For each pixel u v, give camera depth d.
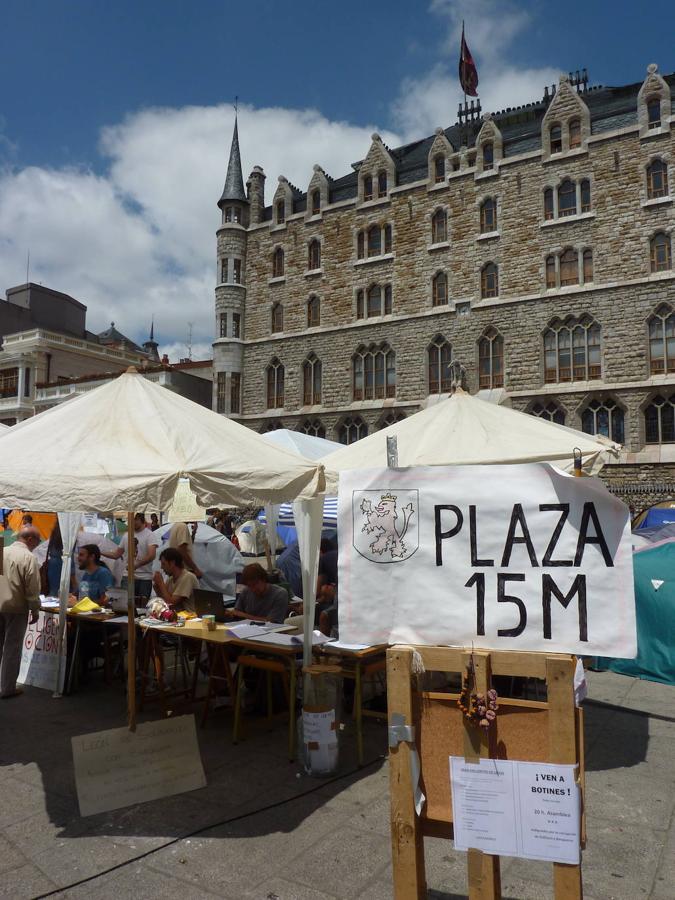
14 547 7.94
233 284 38.34
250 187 39.59
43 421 6.39
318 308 36.25
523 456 7.34
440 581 3.23
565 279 29.56
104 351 48.03
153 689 8.25
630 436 27.39
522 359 29.94
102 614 8.05
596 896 3.90
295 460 6.20
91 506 5.16
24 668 8.59
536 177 30.38
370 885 4.02
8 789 5.41
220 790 5.41
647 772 5.77
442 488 3.28
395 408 32.84
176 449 5.72
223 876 4.13
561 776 2.86
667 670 8.72
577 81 36.19
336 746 5.80
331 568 9.81
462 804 3.00
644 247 27.81
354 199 35.50
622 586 2.94
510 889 3.99
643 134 28.05
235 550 12.50
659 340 27.38
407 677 3.10
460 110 37.31
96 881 4.08
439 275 32.72
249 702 7.45
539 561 3.08
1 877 4.13
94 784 5.07
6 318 49.31
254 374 37.72
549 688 2.93
